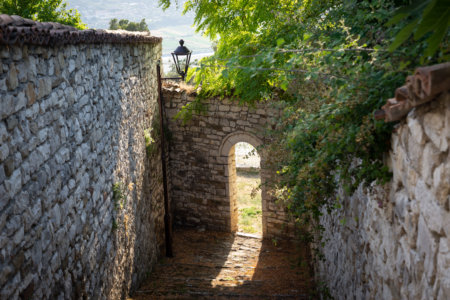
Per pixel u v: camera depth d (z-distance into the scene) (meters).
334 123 3.21
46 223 3.67
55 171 3.92
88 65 5.15
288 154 4.61
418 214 2.37
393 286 2.87
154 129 10.12
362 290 3.86
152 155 9.73
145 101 9.10
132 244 7.36
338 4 5.10
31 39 3.29
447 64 1.89
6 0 9.92
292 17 6.06
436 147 2.07
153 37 9.62
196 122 11.09
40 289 3.50
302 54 3.57
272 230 10.96
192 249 10.58
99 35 5.40
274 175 5.67
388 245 3.01
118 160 6.59
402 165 2.65
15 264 3.05
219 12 9.03
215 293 7.55
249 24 8.52
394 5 3.63
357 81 2.97
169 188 11.70
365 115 3.06
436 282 2.10
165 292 7.51
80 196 4.66
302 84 4.02
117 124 6.60
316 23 4.87
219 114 10.68
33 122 3.47
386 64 2.75
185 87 11.02
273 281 8.30
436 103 2.05
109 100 6.14
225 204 11.41
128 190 7.20
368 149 3.15
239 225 12.17
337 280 5.21
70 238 4.29
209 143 11.07
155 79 10.49
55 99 3.99
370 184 3.39
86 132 4.96
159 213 10.30
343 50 3.12
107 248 5.74
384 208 3.10
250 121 10.27
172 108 11.27
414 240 2.45
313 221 7.67
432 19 1.52
